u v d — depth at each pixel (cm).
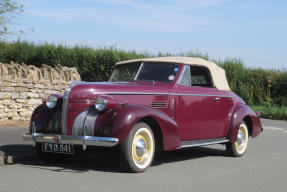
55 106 600
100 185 486
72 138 550
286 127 1529
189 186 503
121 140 536
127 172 573
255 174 598
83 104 572
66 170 579
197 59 738
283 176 587
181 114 663
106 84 596
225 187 506
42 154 626
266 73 2488
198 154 814
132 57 1922
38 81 1088
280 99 2425
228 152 783
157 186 494
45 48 1908
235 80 2422
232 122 767
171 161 709
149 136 581
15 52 1930
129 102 594
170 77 675
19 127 951
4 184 480
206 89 724
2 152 658
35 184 482
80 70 1861
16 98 1033
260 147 945
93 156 745
